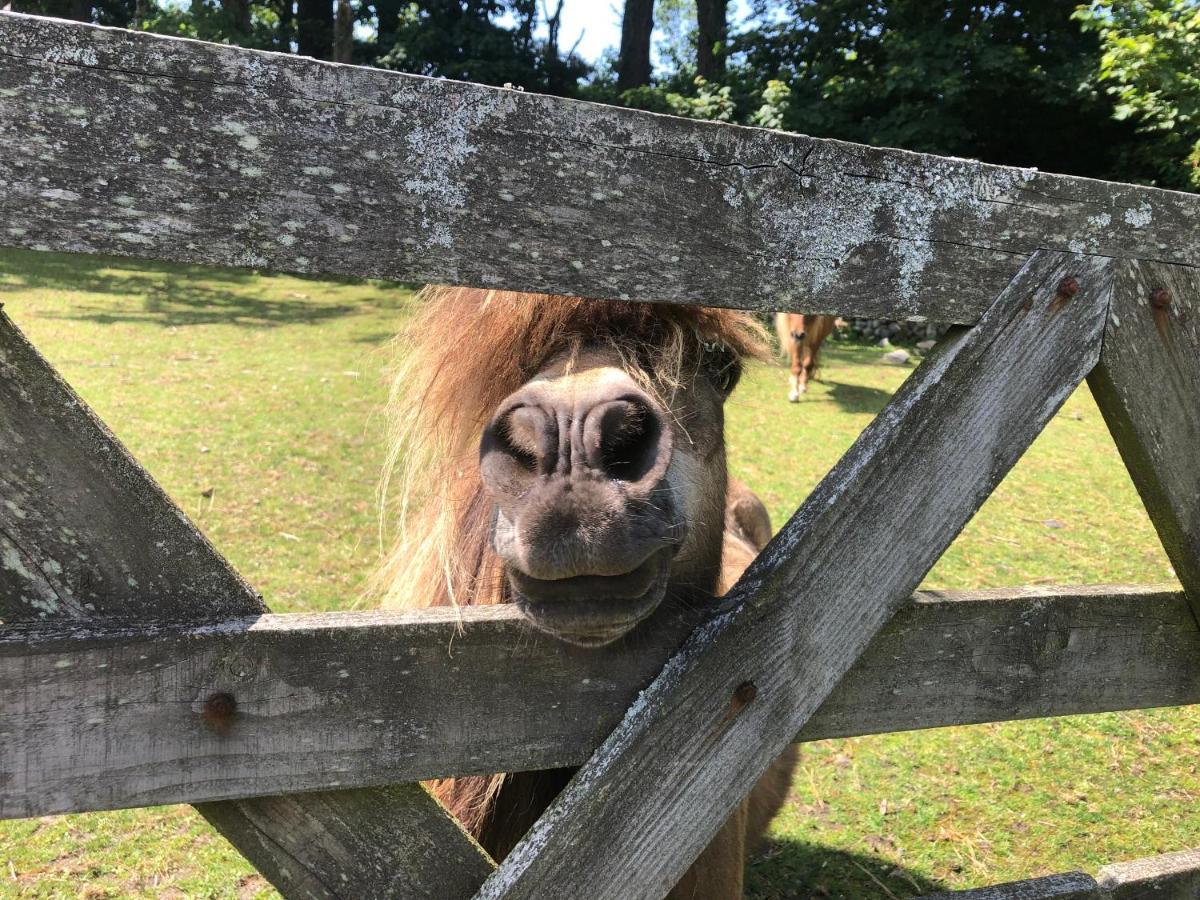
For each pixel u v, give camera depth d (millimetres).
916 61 8359
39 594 702
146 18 13484
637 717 821
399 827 809
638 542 764
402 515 1128
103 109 604
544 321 972
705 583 1082
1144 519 4043
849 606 855
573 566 741
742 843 1392
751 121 9383
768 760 856
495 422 814
